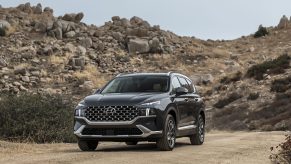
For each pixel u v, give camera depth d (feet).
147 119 39.32
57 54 183.83
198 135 48.21
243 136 67.21
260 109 129.80
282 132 82.74
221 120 128.67
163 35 226.79
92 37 209.36
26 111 58.49
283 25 273.75
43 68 168.96
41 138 56.08
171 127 41.60
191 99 47.14
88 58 187.42
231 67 192.13
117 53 198.90
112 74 175.94
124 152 39.42
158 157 35.55
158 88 43.14
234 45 246.27
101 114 39.58
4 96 61.26
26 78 154.40
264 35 261.44
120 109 39.37
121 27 230.07
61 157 35.70
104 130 39.55
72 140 57.06
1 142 48.01
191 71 190.39
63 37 204.95
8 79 152.56
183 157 36.06
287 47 229.66
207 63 199.41
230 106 138.72
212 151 41.14
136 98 39.93
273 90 141.38
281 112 123.54
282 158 36.22
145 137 39.27
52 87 153.48
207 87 168.45
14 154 39.73
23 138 56.03
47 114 58.85
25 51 179.83
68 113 60.08
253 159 36.06
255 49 234.38
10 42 187.52
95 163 31.89
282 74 154.51
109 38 212.43
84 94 148.77
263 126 116.78
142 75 44.88
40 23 205.26
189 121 46.24
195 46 230.48
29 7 228.84
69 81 159.74
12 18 210.59
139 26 237.86
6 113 57.77
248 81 156.15
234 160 35.14
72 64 174.29
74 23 215.92
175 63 197.47
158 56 202.90
